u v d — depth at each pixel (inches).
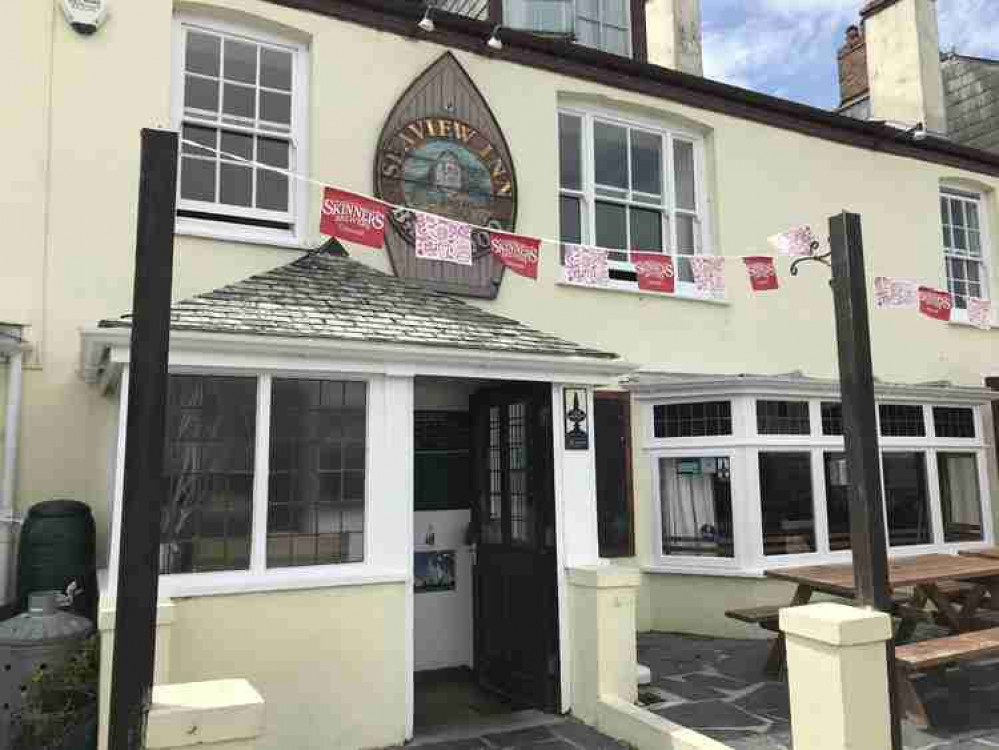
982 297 455.2
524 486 236.4
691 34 440.5
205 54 274.2
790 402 322.0
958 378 426.9
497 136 309.7
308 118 282.0
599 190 343.3
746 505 304.0
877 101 489.4
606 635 209.8
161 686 133.3
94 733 167.9
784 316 372.5
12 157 234.7
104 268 242.4
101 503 230.5
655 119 358.0
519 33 312.7
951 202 455.8
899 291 323.3
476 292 297.3
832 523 325.7
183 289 254.4
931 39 474.9
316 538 196.1
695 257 287.1
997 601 293.7
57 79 243.1
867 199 407.8
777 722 203.9
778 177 380.5
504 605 243.6
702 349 349.1
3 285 229.0
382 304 227.1
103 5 249.3
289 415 196.5
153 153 121.0
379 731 192.1
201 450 187.0
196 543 184.4
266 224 275.9
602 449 313.4
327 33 283.9
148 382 116.5
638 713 195.0
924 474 368.5
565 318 319.0
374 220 238.7
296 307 208.5
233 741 123.5
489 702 235.9
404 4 293.1
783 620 157.9
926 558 295.6
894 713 149.6
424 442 268.2
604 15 394.0
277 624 185.2
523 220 313.6
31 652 168.6
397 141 289.4
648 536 322.7
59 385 231.6
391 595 198.4
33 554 204.8
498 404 252.7
